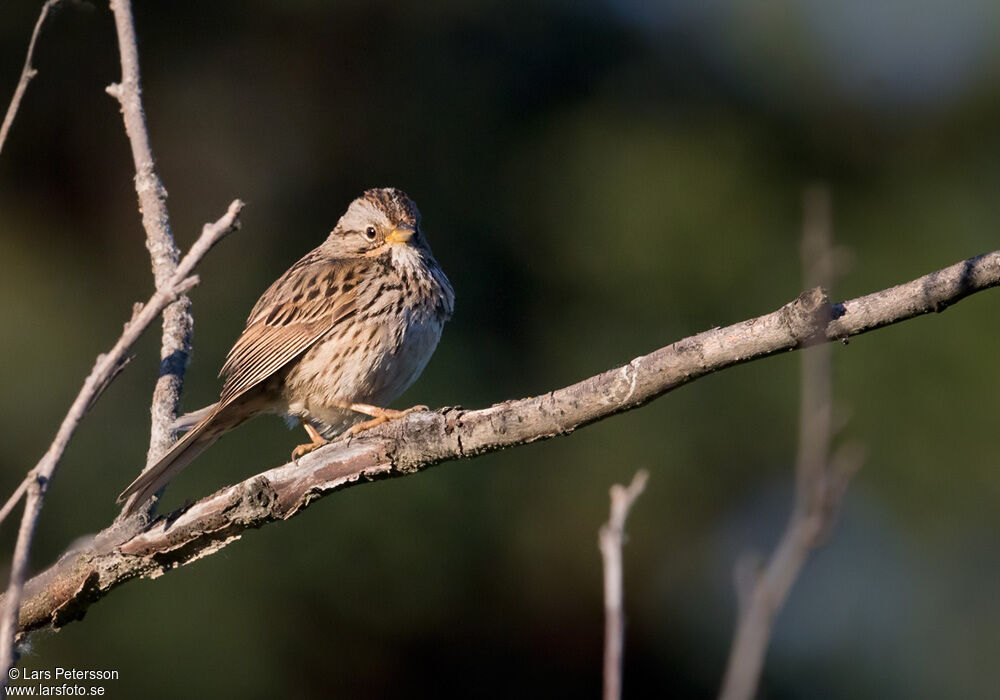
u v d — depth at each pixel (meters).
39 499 4.23
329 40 15.39
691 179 15.16
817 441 4.74
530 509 14.20
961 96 15.45
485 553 13.81
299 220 14.98
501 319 14.88
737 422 14.62
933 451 14.07
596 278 14.98
